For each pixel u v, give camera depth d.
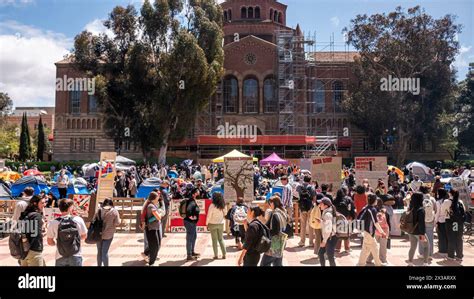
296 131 66.38
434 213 14.01
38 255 9.27
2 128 68.94
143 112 52.19
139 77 51.53
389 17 54.72
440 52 53.88
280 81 68.56
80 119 70.31
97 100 52.81
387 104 53.22
